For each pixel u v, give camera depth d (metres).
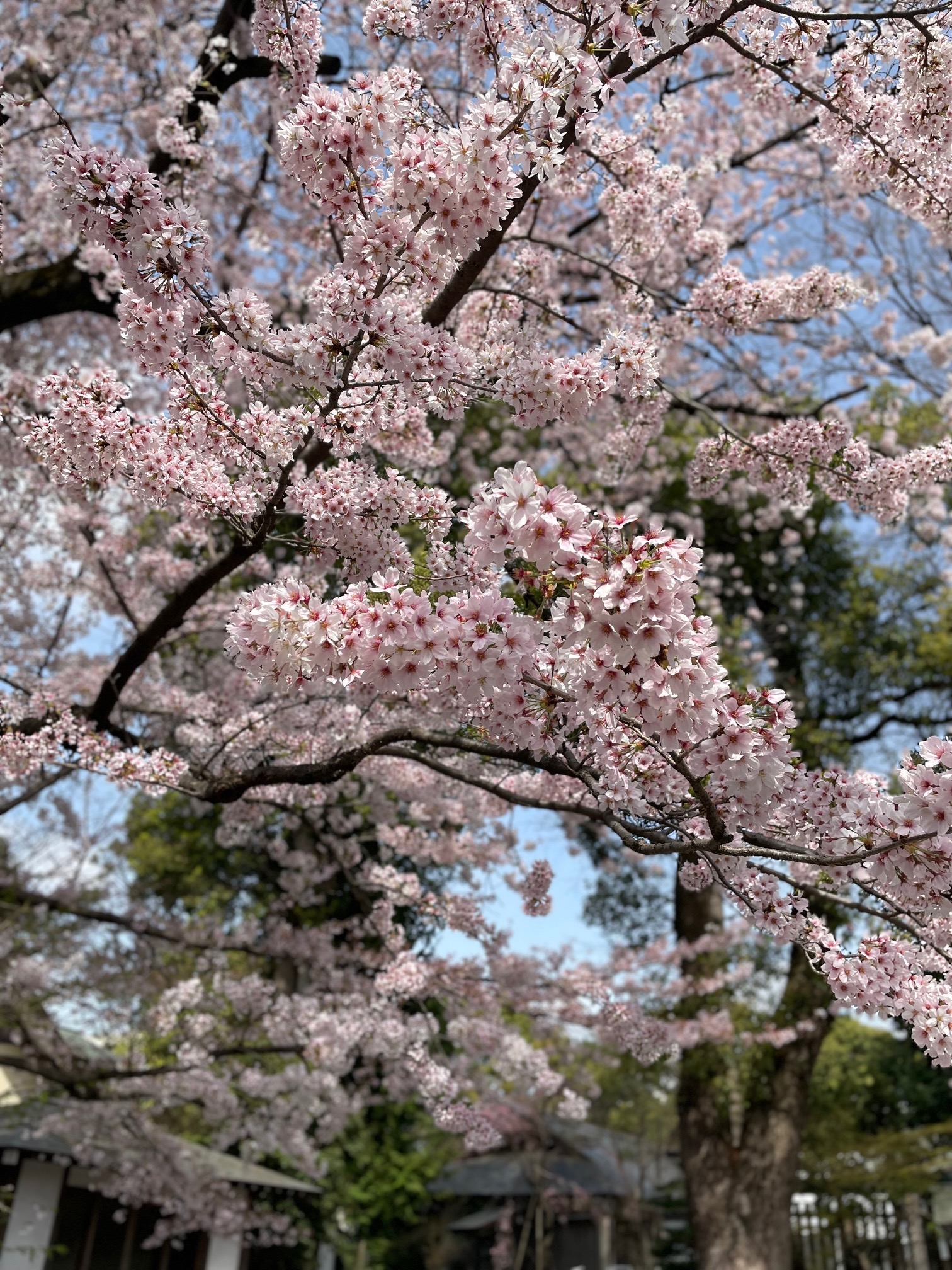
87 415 2.70
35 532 6.50
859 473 4.32
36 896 7.36
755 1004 11.02
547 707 2.26
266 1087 8.05
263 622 1.84
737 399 8.62
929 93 3.22
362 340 2.44
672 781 2.57
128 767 3.70
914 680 11.35
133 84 7.68
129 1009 9.01
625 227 4.61
